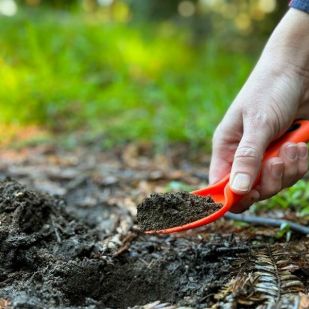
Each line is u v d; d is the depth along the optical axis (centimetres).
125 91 165
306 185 73
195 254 56
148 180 89
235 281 49
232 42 244
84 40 195
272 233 62
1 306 46
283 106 53
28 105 145
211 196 53
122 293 54
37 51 166
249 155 50
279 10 240
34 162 105
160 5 290
